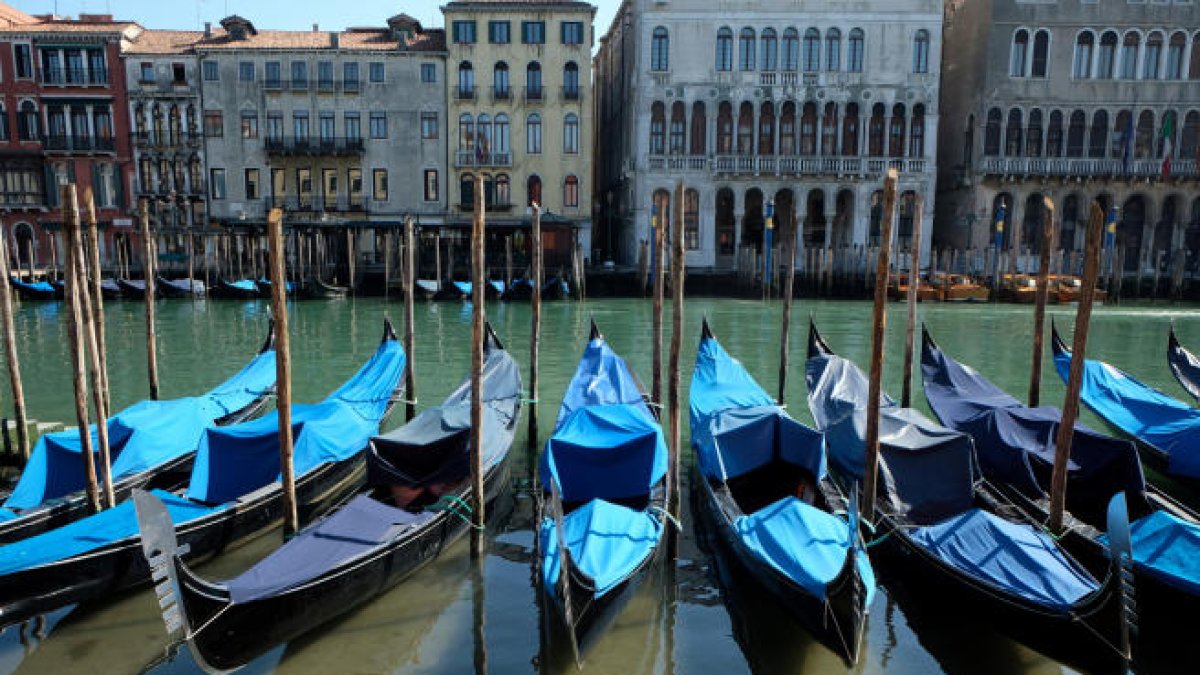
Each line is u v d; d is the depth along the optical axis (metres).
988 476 10.82
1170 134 41.75
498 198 43.88
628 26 45.28
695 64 42.12
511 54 42.75
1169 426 12.12
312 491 10.53
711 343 15.38
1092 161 42.28
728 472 10.26
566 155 43.50
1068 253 44.12
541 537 8.66
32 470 9.80
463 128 43.22
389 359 15.41
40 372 20.48
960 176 44.81
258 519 9.54
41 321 30.75
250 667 7.16
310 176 43.53
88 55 42.44
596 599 7.12
